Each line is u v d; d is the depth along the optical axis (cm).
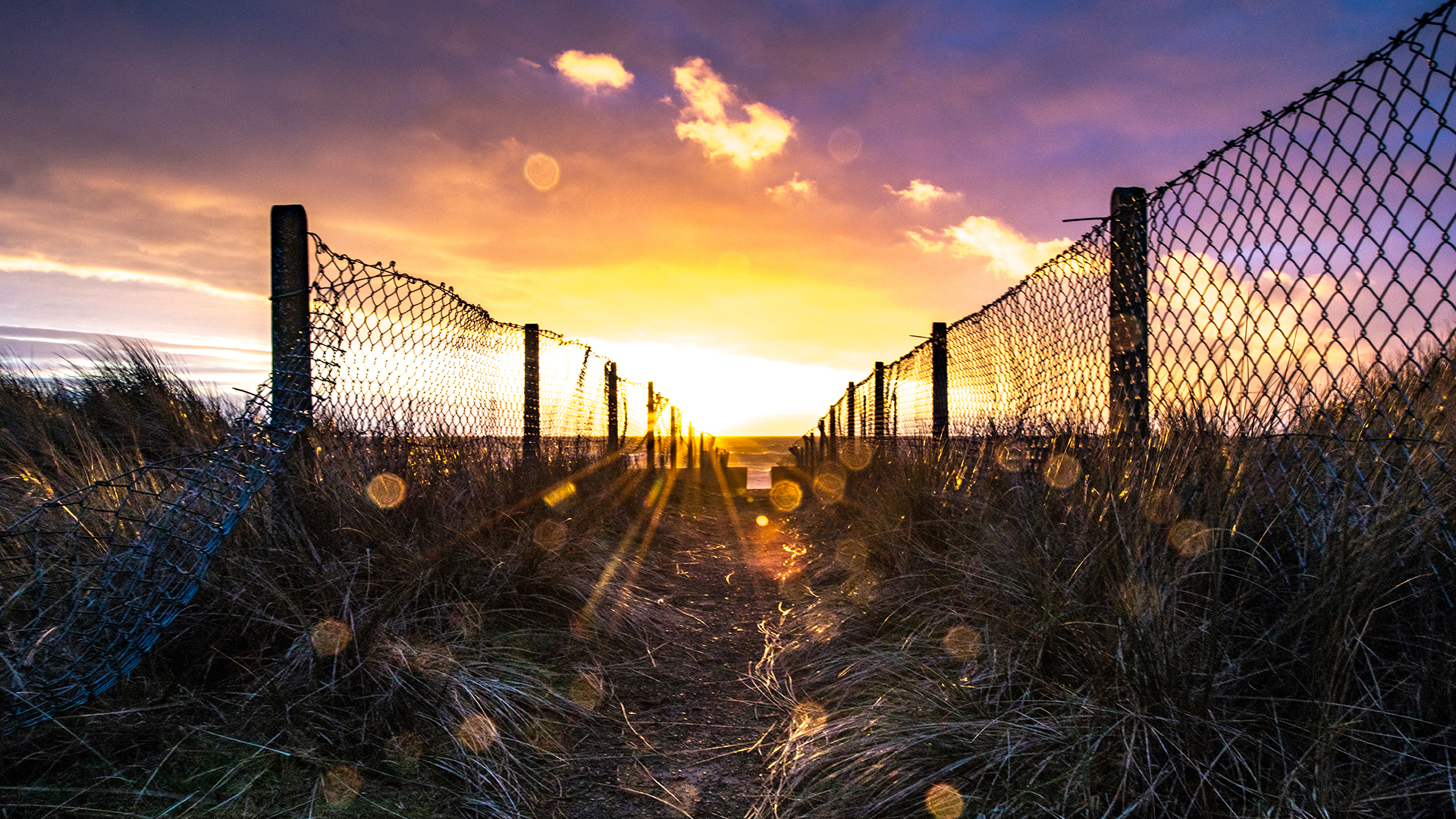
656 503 800
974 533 330
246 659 237
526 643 309
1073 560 245
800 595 430
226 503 269
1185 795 165
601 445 788
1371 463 196
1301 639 180
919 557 355
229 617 244
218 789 188
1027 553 260
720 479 1644
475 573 331
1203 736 171
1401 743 160
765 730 257
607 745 245
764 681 298
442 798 200
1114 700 191
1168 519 227
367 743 211
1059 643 225
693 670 317
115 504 282
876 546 409
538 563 366
